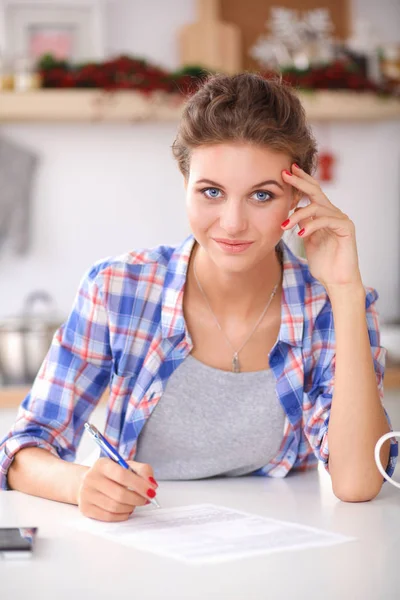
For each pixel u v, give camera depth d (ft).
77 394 4.41
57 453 4.36
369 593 2.73
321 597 2.69
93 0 10.17
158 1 10.36
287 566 2.97
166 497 3.99
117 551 3.14
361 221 11.05
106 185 10.43
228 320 4.36
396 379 8.35
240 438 4.37
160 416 4.35
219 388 4.34
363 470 3.94
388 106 10.26
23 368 8.34
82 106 9.61
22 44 10.13
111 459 3.68
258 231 3.79
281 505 3.84
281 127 3.72
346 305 4.21
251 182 3.68
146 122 10.39
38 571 2.93
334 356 4.41
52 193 10.32
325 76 10.02
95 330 4.37
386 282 11.14
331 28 10.66
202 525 3.49
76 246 10.41
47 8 10.15
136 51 10.35
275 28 10.42
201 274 4.34
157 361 4.33
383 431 4.13
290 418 4.36
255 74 3.95
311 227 4.16
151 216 10.55
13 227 9.93
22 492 4.06
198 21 10.30
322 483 4.33
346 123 10.92
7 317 9.82
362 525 3.50
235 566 2.98
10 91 9.56
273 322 4.41
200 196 3.77
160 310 4.39
